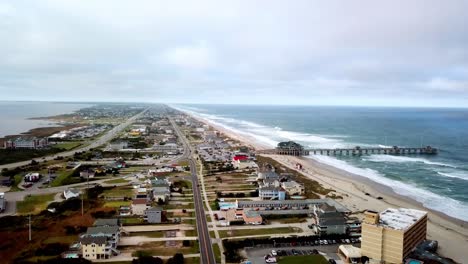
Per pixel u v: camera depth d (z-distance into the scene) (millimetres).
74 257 124625
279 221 161625
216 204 184250
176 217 165375
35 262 120625
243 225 156250
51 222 157375
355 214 170500
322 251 130625
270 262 120812
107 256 125688
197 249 131750
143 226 154625
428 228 155625
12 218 160750
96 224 144750
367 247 124312
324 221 145750
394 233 119812
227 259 123188
